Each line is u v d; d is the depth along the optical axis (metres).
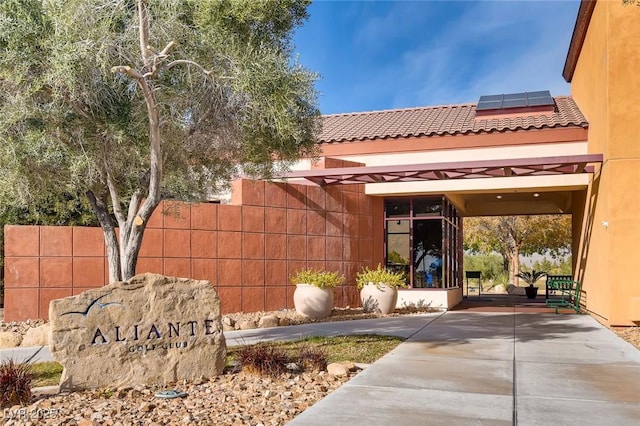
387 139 18.81
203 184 12.20
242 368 8.53
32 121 8.55
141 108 9.34
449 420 6.02
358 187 18.72
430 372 8.41
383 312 16.89
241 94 9.48
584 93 18.42
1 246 18.50
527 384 7.68
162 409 6.52
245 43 9.22
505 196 23.66
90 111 8.85
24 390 6.86
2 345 11.17
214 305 8.42
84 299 7.60
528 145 17.62
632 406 6.61
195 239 15.55
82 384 7.44
